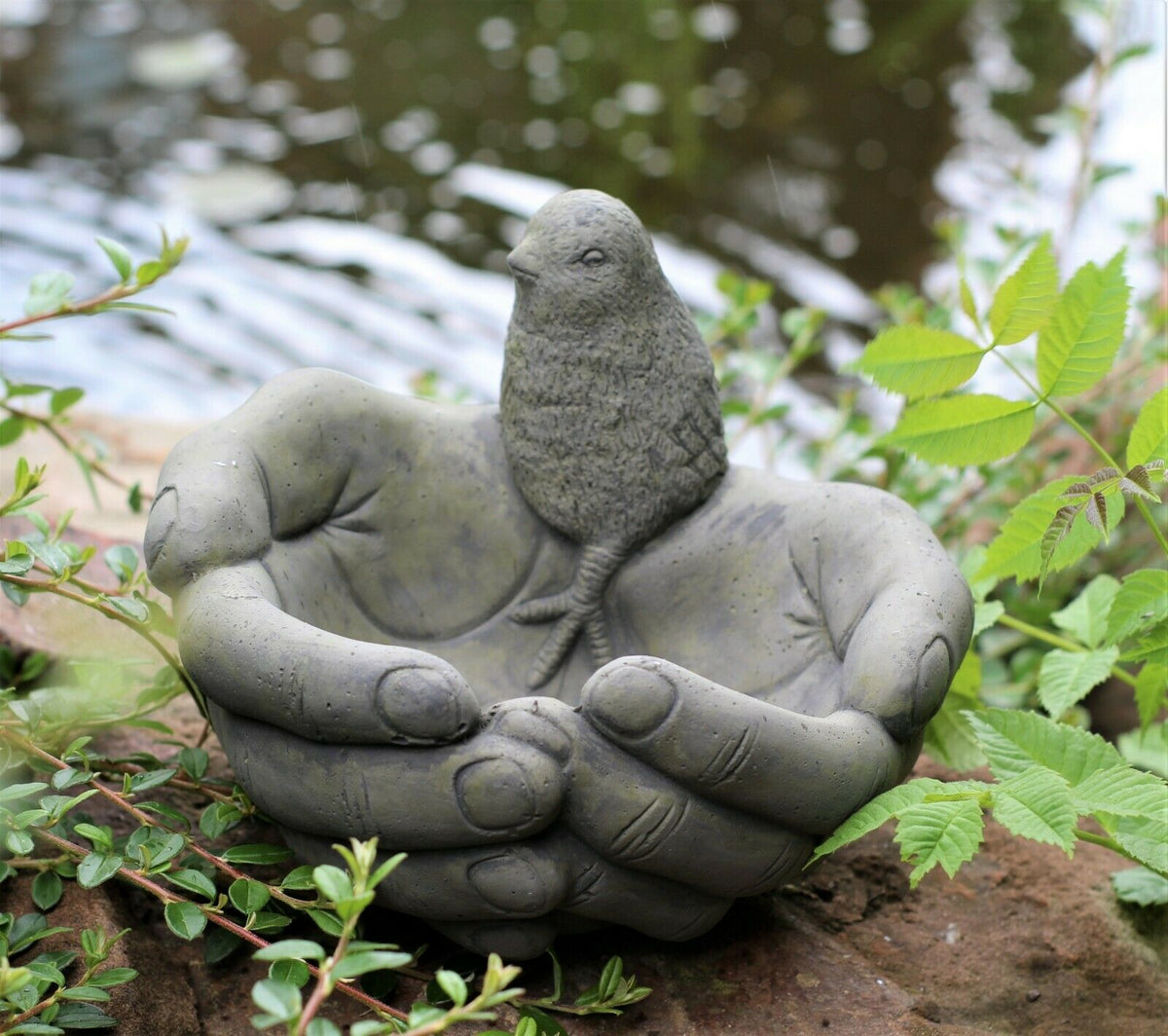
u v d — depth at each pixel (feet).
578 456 3.47
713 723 3.19
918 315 4.39
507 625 3.53
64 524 3.59
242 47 8.32
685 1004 3.39
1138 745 3.92
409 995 3.37
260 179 6.73
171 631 3.53
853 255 6.43
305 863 3.36
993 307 3.34
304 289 5.88
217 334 5.57
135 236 6.21
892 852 3.70
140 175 6.79
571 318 3.44
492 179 6.88
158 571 3.33
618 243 3.44
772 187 6.95
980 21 8.46
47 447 4.57
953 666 3.33
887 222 6.68
